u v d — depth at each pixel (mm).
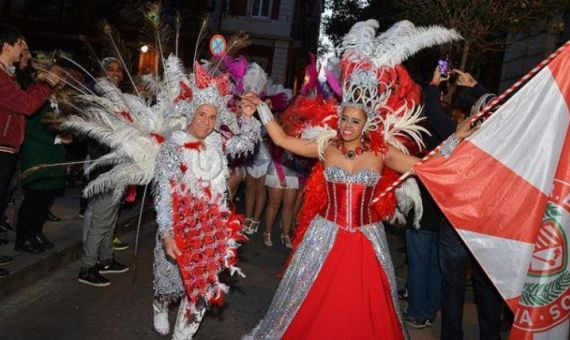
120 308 4836
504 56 12672
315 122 3941
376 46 3773
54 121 4043
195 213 3604
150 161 3863
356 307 3477
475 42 8031
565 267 3611
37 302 4746
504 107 3736
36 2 16812
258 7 23844
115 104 4004
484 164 3740
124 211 7703
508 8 7523
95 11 13922
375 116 3668
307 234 3781
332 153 3754
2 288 4676
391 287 3693
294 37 25125
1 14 17625
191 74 3920
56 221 6711
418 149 4344
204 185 3691
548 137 3658
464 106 4766
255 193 8188
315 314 3516
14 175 5621
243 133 4008
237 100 4426
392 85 3789
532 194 3656
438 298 4996
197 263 3600
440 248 4207
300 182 7570
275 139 3916
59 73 4418
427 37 3801
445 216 3779
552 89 3676
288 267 3799
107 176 3867
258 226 8820
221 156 3826
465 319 5449
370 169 3684
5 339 4016
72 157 7262
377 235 3719
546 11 7598
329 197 3736
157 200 3516
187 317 3861
